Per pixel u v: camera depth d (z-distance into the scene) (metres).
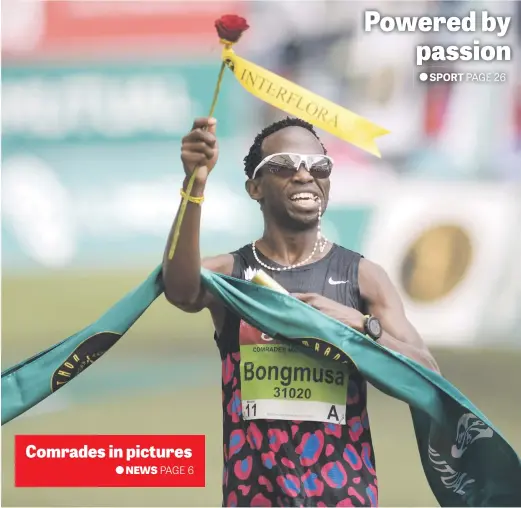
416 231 34.31
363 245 34.28
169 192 37.19
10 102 37.22
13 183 36.97
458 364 30.00
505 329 32.91
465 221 33.97
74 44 37.06
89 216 37.03
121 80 37.03
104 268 36.78
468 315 33.16
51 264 36.72
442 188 34.28
